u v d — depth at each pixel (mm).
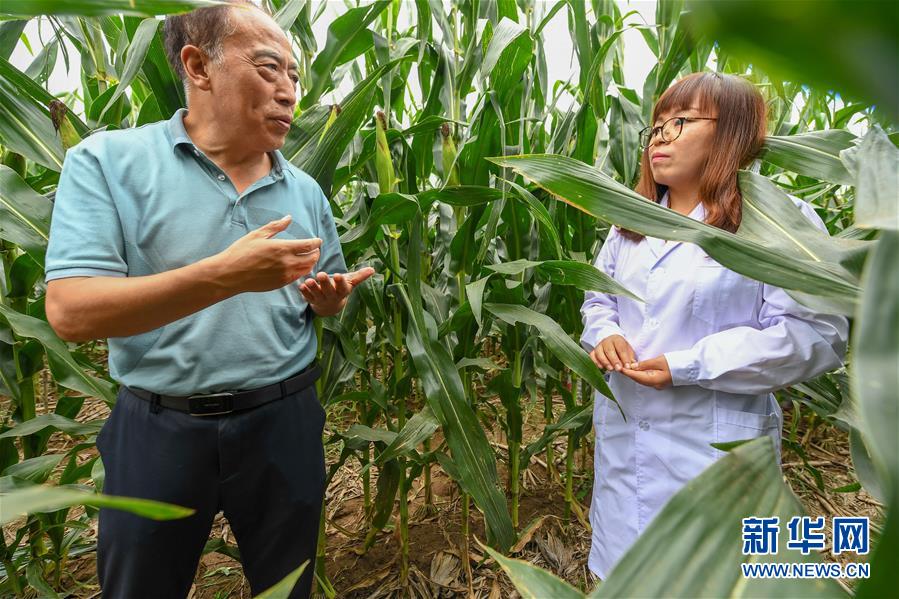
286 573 1179
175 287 849
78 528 1533
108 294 858
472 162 1391
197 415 1028
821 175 1087
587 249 1661
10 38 1374
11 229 1079
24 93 1161
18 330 1142
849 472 2207
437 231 1902
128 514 1031
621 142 1620
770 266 642
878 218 304
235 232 1040
